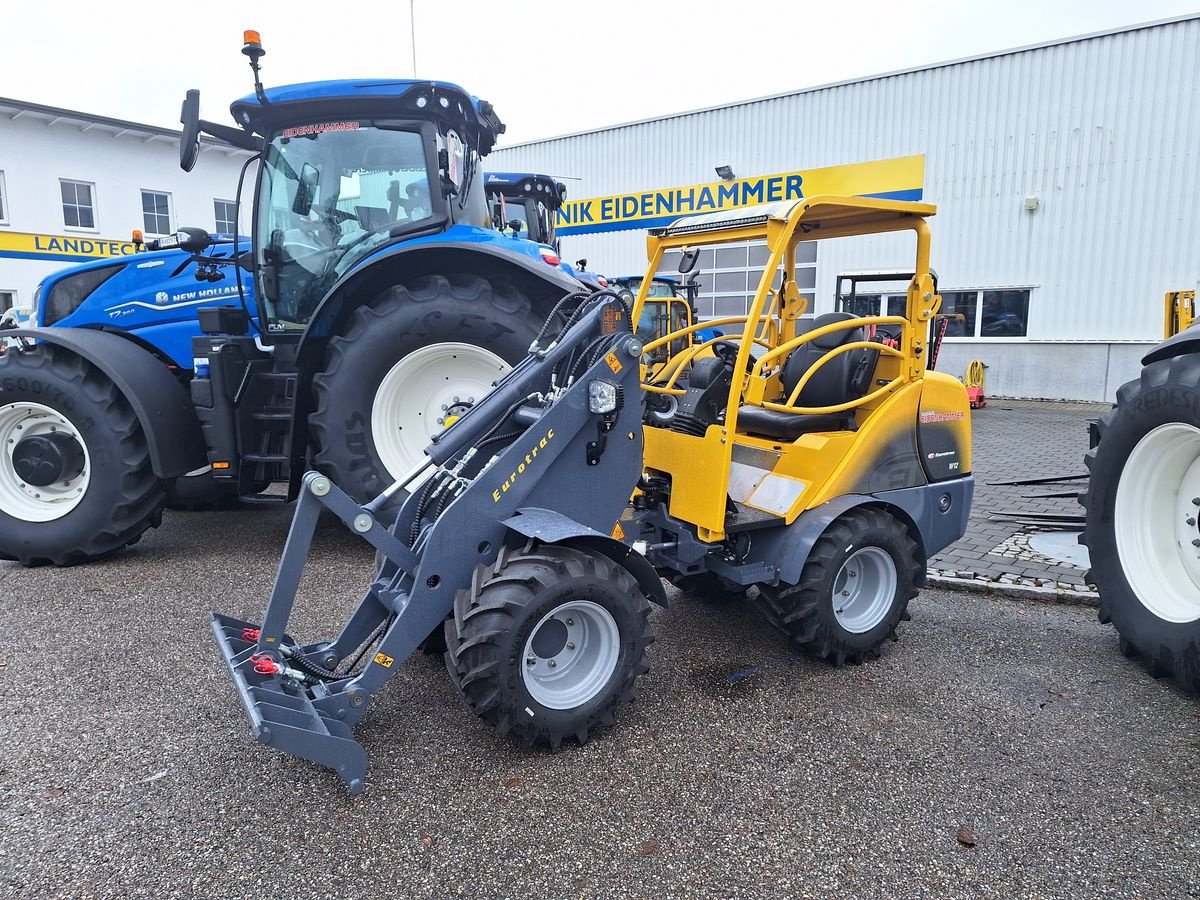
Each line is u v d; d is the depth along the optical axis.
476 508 2.61
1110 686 3.10
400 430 4.44
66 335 4.39
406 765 2.52
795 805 2.32
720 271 11.18
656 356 7.95
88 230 19.62
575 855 2.10
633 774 2.48
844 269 13.73
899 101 13.06
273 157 4.63
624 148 15.63
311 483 2.49
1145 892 1.96
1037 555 4.75
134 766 2.49
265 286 4.70
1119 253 11.91
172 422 4.50
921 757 2.58
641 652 2.73
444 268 4.54
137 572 4.43
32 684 3.04
